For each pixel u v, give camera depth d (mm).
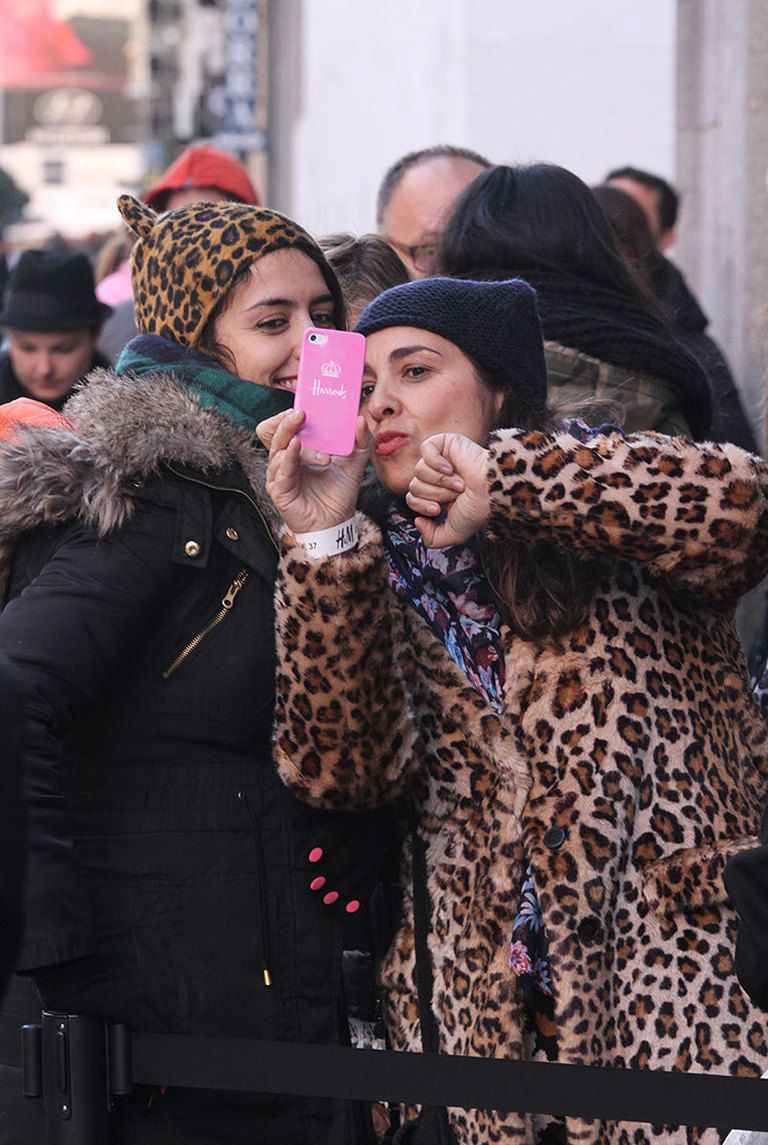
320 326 4957
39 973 4148
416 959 4645
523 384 4738
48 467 4379
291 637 4332
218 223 4797
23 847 3209
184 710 4434
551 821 4496
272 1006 4445
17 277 9211
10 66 77312
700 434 6258
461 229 6121
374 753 4430
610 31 13305
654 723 4570
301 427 4301
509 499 4398
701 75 11398
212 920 4395
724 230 10633
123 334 9633
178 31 60281
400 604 4695
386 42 17469
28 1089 4289
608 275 6094
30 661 4156
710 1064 4395
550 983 4488
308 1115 4555
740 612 8219
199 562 4395
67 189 77812
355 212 19672
